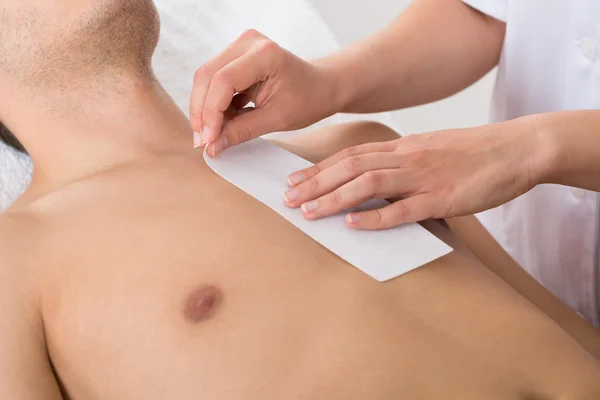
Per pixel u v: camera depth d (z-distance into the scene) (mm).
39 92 1067
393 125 1610
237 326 862
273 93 1002
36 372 860
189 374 842
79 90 1066
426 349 867
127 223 953
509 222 1286
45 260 931
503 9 1193
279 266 913
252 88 1000
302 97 1043
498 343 891
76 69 1054
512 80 1204
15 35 1026
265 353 845
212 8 1553
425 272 938
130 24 1043
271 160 1029
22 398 830
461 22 1237
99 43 1040
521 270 1206
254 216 963
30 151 1101
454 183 894
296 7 1629
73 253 932
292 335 859
